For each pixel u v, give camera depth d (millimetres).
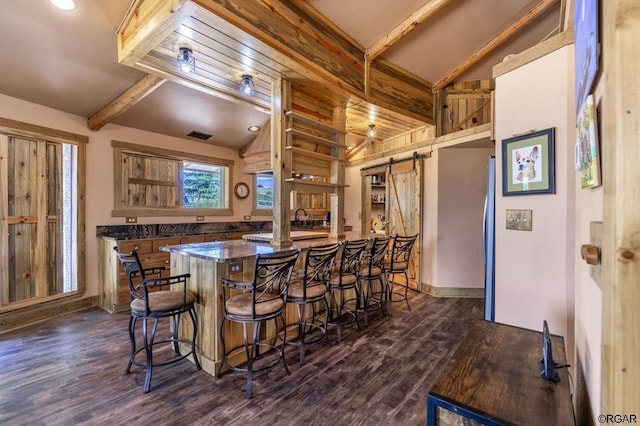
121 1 2248
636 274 657
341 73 3051
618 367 678
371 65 3441
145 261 3785
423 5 2854
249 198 5660
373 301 3928
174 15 1932
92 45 2645
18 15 2266
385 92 3621
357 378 2240
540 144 1967
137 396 2008
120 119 3891
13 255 3102
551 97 1917
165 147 4457
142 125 4125
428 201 4512
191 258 2498
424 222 4574
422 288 4598
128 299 3621
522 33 3502
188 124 4340
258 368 2367
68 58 2760
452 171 4336
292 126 3016
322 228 5918
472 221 4332
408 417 1833
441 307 3887
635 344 659
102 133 3838
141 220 4219
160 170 4469
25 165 3189
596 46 864
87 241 3721
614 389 685
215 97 3834
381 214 5930
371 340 2885
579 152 1211
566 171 1858
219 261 2111
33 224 3270
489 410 936
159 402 1948
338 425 1763
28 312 3215
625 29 662
